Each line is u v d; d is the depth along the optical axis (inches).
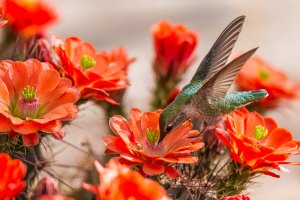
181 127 82.4
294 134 100.3
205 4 134.1
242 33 125.6
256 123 83.4
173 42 88.5
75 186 85.6
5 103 81.7
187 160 81.3
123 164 81.2
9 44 88.3
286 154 82.1
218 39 83.9
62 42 83.8
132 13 130.2
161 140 82.3
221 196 83.2
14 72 82.3
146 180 78.7
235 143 82.5
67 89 82.2
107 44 119.1
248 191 84.4
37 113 82.0
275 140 83.1
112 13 129.4
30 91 81.9
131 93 96.2
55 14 89.3
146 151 82.0
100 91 83.3
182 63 88.8
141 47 117.9
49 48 85.2
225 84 82.8
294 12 135.1
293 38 128.3
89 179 85.6
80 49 84.4
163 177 82.8
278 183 96.2
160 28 88.7
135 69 105.0
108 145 81.6
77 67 83.3
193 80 83.7
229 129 82.4
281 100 88.5
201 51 119.1
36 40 86.3
